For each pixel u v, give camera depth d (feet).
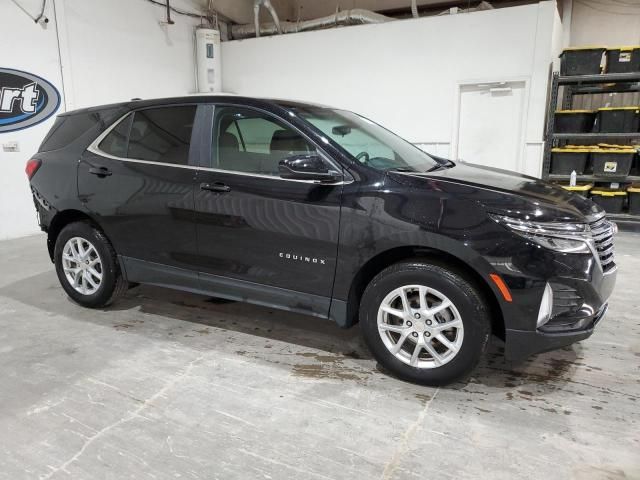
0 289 13.48
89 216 10.96
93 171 10.73
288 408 7.55
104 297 11.34
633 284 13.61
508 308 7.27
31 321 11.10
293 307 9.03
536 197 7.76
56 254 11.73
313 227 8.36
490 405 7.65
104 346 9.77
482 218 7.27
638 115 20.45
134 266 10.69
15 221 20.68
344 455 6.44
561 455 6.43
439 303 7.85
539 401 7.77
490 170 10.16
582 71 20.86
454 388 8.16
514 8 21.68
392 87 25.32
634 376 8.59
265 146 9.01
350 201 8.05
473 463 6.28
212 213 9.30
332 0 31.09
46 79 21.15
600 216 8.00
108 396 7.89
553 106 21.54
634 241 18.78
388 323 8.35
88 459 6.35
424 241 7.50
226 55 29.73
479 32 22.67
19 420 7.22
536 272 7.06
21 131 20.51
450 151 24.49
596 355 9.40
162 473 6.09
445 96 24.09
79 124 11.51
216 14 29.37
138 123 10.55
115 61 24.18
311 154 8.59
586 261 7.20
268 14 31.50
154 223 10.07
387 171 8.23
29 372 8.70
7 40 19.62
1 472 6.12
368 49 25.53
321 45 26.73
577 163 21.40
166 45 27.02
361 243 7.98
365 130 10.46
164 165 9.92
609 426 7.08
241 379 8.46
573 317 7.35
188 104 9.96
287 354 9.45
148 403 7.68
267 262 8.96
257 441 6.73
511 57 22.20
